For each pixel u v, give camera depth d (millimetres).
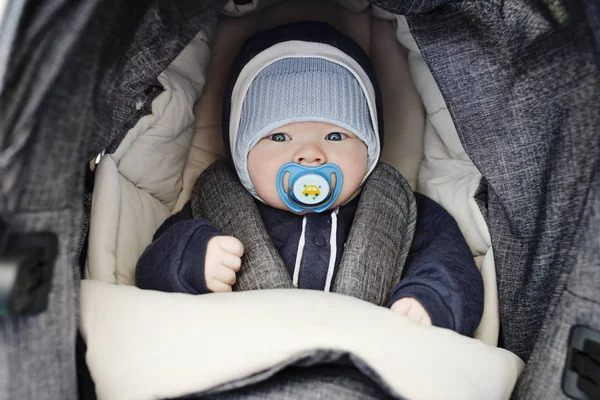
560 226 812
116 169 996
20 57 546
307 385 724
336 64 1167
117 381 729
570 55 751
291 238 1114
